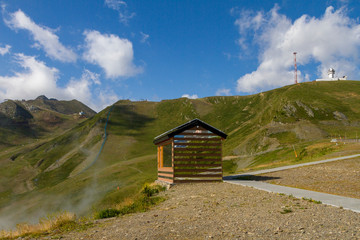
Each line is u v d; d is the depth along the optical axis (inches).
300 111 5211.6
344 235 213.9
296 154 2529.5
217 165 707.4
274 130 4640.8
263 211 321.4
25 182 3061.0
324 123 4662.9
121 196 1755.7
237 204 376.8
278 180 659.4
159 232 255.0
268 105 7500.0
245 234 232.5
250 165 3260.3
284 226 250.2
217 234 237.8
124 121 4869.6
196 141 714.8
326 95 6023.6
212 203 395.9
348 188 486.3
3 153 4653.1
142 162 2763.3
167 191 580.7
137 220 322.7
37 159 4089.6
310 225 249.0
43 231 319.6
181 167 692.1
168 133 697.6
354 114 4911.4
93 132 4456.2
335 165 847.1
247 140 4749.0
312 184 555.5
